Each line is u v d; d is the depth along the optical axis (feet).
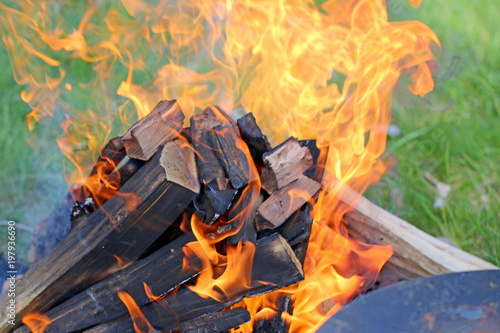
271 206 4.59
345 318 3.48
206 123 4.97
